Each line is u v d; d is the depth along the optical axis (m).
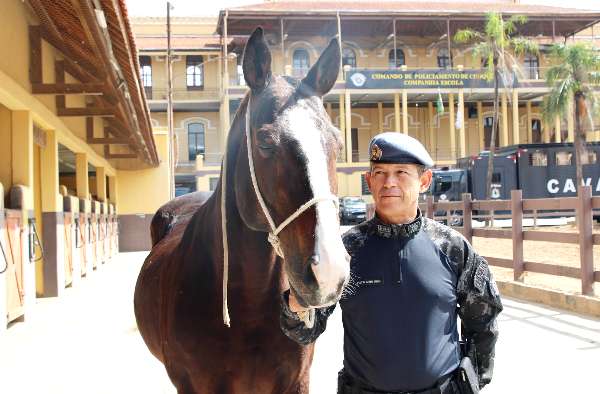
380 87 34.97
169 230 3.68
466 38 28.70
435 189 24.11
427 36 39.72
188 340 2.38
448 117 39.59
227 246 2.28
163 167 20.73
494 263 9.07
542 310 7.02
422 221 2.16
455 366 2.07
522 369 4.61
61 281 9.44
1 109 7.74
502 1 44.44
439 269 2.07
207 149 38.94
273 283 2.36
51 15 6.88
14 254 6.89
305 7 37.56
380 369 2.02
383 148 2.10
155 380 4.57
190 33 39.72
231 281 2.33
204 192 4.23
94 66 7.32
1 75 6.49
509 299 7.91
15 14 7.20
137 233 20.45
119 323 6.93
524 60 39.09
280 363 2.41
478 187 23.59
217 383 2.39
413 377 2.00
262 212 2.02
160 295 2.74
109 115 9.55
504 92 34.34
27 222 7.54
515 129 35.94
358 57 39.62
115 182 19.95
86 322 7.02
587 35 42.91
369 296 2.06
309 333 2.11
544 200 7.79
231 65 38.19
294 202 1.81
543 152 23.22
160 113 38.59
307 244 1.75
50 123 8.93
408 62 39.94
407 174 2.10
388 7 39.22
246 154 2.12
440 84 35.22
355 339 2.11
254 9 35.19
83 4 4.59
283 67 37.00
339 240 1.76
